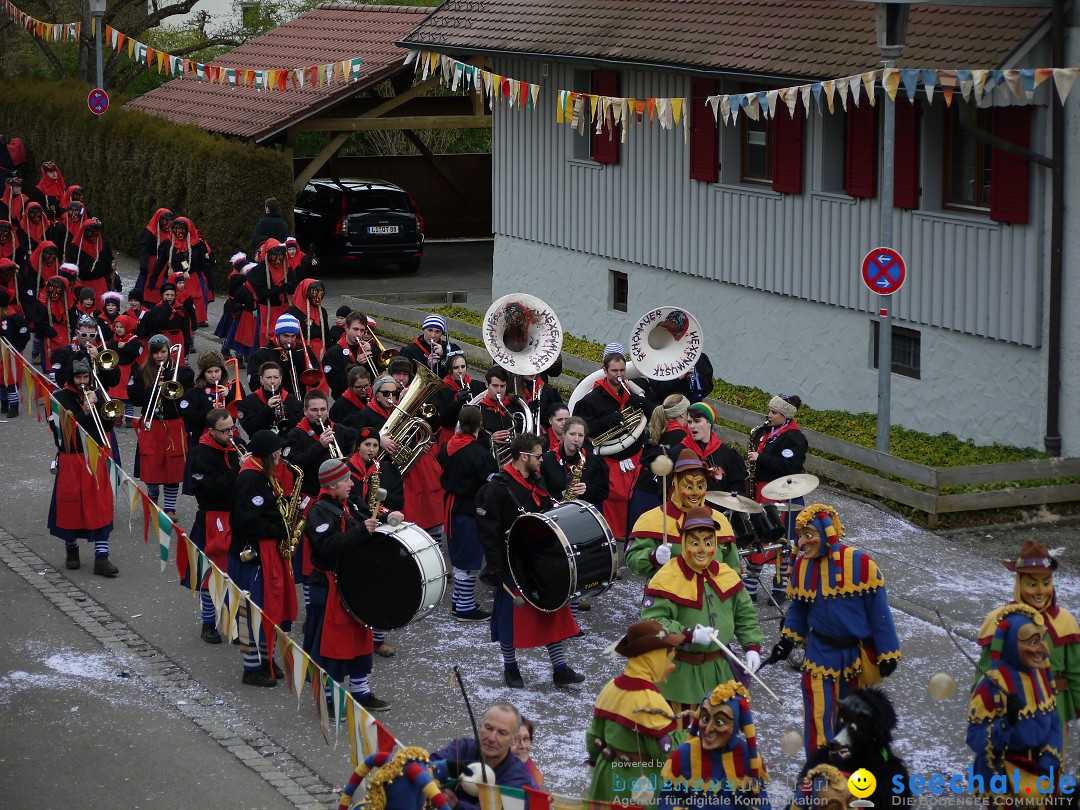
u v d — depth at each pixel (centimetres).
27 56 4316
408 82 2967
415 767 718
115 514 1566
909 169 1733
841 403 1888
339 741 1046
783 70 1795
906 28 1612
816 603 927
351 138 3928
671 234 2131
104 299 1911
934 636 1226
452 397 1432
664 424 1307
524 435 1131
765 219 1961
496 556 1115
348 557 1067
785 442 1284
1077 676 852
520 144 2441
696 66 1919
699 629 877
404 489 1364
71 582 1369
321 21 3256
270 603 1145
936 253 1719
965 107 1566
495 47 2314
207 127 2942
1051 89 1550
